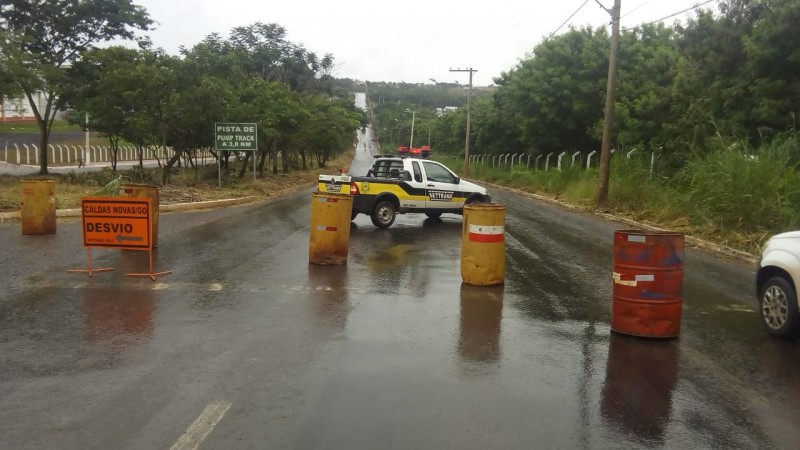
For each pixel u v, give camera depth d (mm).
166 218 16625
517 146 49938
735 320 7527
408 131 113250
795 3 18406
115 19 24766
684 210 17109
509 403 4805
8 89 19438
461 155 69438
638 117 29672
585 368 5668
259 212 18766
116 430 4203
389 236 14562
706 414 4699
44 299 7715
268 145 32188
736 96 20344
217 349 5926
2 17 23438
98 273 9328
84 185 21688
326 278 9320
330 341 6234
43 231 12727
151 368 5398
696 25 22219
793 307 6492
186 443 4027
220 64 25531
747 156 14578
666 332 6598
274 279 9164
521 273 10195
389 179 16109
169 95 21734
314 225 10383
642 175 21797
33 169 34938
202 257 10836
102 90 22234
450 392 4992
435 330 6742
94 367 5398
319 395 4859
